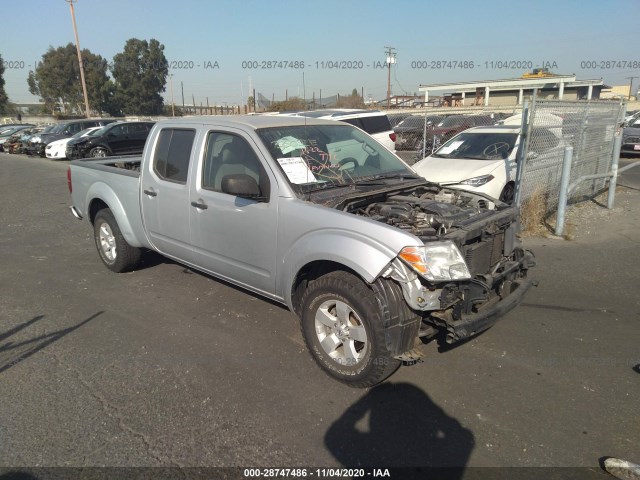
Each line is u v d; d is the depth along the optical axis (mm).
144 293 5312
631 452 2811
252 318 4641
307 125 4484
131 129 19562
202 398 3371
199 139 4469
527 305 4832
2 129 31484
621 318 4531
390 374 3436
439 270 3055
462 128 15945
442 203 3908
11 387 3531
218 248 4324
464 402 3303
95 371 3734
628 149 17250
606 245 6777
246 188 3701
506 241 3910
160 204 4863
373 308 3182
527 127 7066
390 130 12344
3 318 4719
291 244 3652
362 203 3846
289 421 3123
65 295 5297
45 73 56906
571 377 3576
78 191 6215
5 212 10000
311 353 3691
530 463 2738
